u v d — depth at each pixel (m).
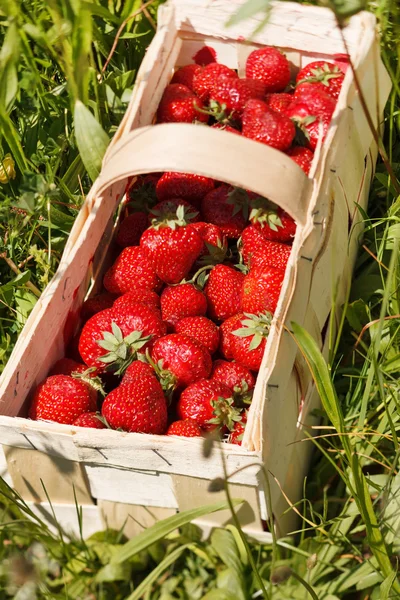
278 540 0.78
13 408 0.79
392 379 0.86
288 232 0.87
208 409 0.79
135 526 0.81
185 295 0.86
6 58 0.80
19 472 0.79
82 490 0.79
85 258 0.85
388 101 0.99
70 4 0.81
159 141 0.79
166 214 0.86
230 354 0.85
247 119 0.90
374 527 0.74
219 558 0.80
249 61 0.97
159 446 0.74
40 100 0.98
